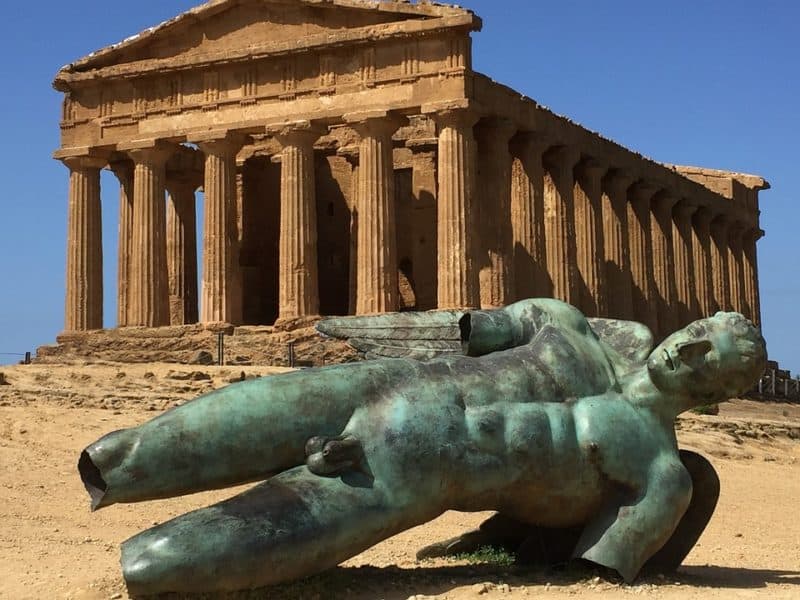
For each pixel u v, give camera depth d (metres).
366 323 11.60
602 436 10.22
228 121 46.72
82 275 49.28
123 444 9.40
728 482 25.89
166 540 8.65
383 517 9.47
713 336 10.69
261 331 44.53
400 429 9.66
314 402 9.77
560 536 11.18
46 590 10.31
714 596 10.07
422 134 51.59
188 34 48.12
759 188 75.56
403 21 43.19
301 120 45.03
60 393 29.88
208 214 46.78
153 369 36.75
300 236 44.84
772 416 47.00
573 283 48.69
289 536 8.95
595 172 52.00
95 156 49.84
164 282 48.38
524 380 10.27
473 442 9.84
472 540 12.30
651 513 10.26
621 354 11.24
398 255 53.66
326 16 45.25
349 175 54.84
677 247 63.56
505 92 44.81
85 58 49.72
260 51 45.75
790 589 10.95
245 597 8.95
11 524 15.69
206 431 9.50
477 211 43.62
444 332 11.48
